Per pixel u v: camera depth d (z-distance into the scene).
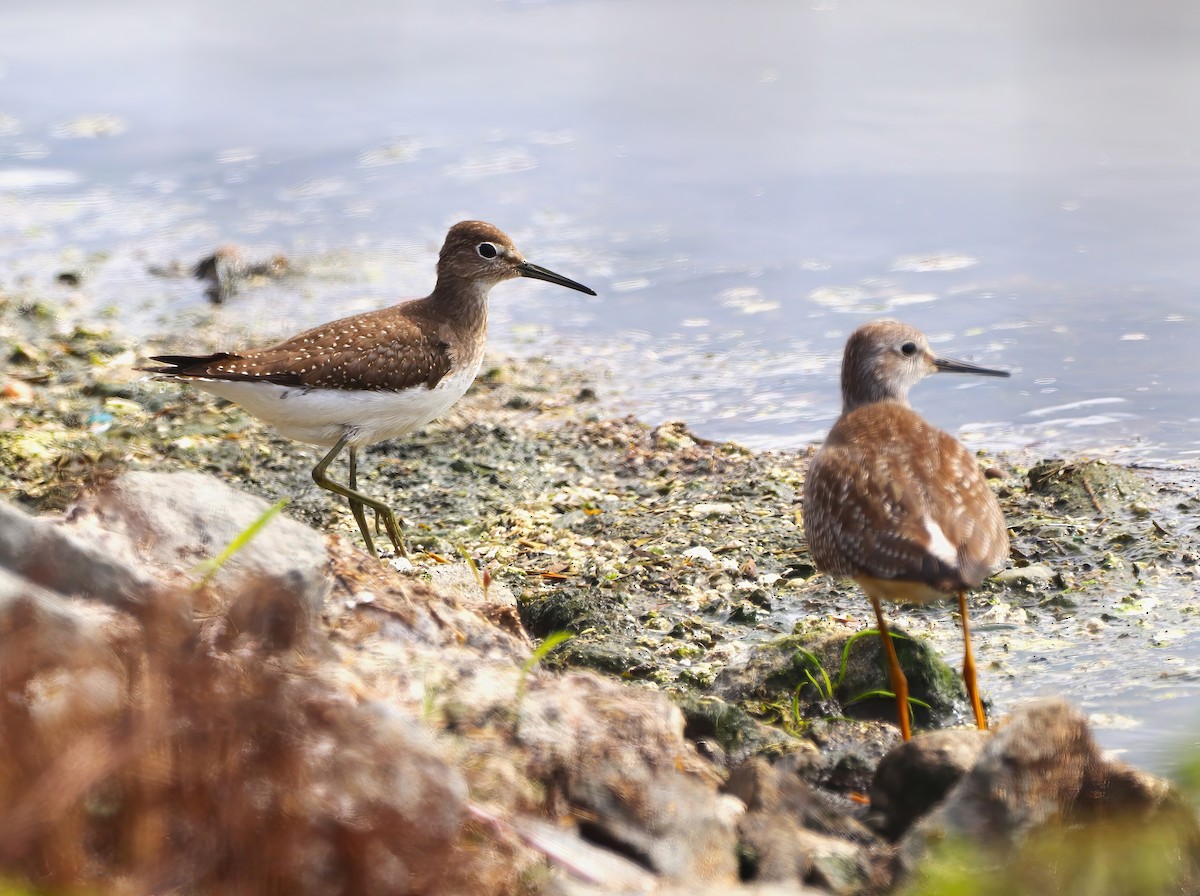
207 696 6.00
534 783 7.18
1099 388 15.90
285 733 6.00
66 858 5.52
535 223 21.47
